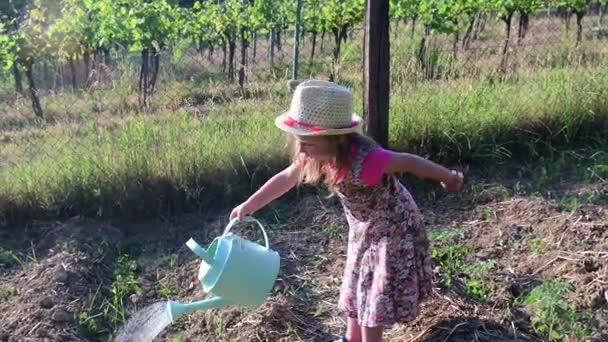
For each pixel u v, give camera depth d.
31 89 7.53
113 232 4.81
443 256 4.37
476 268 4.19
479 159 5.50
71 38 10.16
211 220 4.96
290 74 8.74
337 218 4.87
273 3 12.48
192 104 6.88
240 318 3.81
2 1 12.28
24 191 4.99
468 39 11.34
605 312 3.74
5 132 6.57
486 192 5.06
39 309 3.97
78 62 10.69
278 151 5.19
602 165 5.28
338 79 7.04
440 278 4.09
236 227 4.81
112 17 10.57
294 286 4.18
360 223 3.23
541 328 3.64
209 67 12.16
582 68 6.62
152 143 5.26
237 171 5.16
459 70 6.78
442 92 5.93
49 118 7.00
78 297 4.12
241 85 7.45
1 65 9.97
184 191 5.05
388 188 3.13
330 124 2.90
